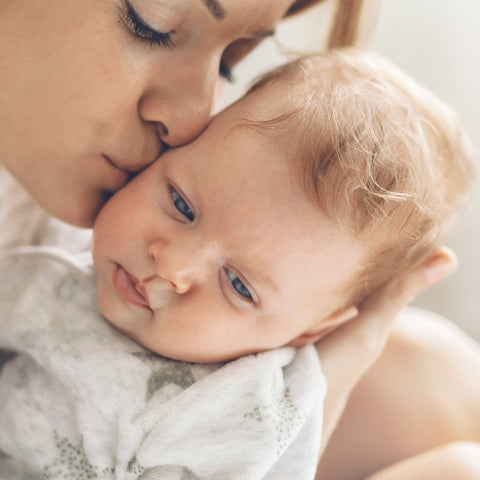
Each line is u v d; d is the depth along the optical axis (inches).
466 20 68.5
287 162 32.5
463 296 69.2
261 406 32.1
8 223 42.4
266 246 32.2
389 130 34.2
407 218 34.3
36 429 33.8
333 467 44.9
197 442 31.8
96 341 35.0
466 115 68.1
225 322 33.1
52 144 32.7
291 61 39.0
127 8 29.2
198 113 32.7
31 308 36.6
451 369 46.9
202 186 33.0
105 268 34.5
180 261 31.9
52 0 28.8
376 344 40.1
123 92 30.9
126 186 34.9
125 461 31.9
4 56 30.0
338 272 33.9
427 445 44.3
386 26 67.9
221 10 30.4
